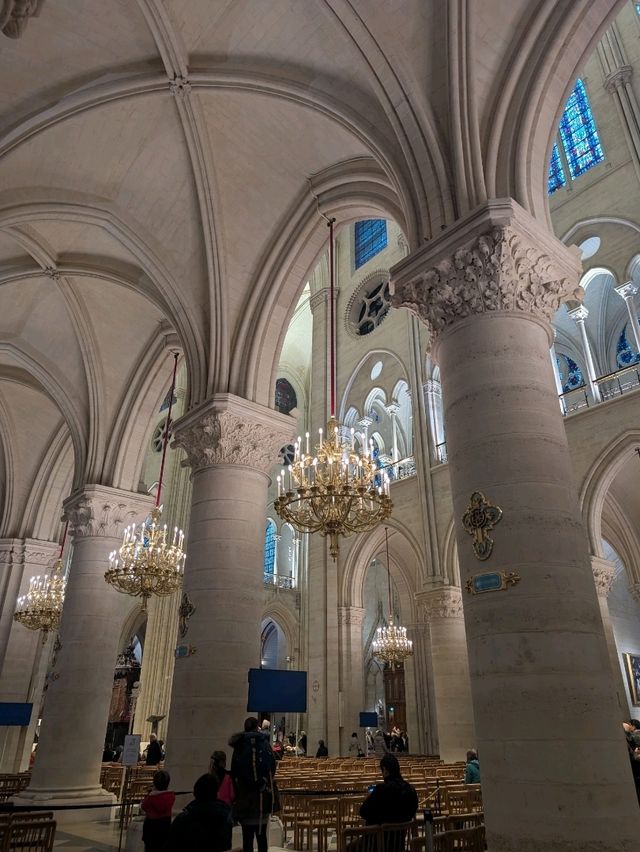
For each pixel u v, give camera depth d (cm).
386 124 922
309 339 3528
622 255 1792
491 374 701
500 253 727
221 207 1220
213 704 939
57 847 915
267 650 3659
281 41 1005
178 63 1041
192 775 897
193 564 1054
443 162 838
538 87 827
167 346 1603
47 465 2042
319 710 2205
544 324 753
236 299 1248
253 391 1190
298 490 954
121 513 1544
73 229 1402
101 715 1359
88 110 1080
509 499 635
